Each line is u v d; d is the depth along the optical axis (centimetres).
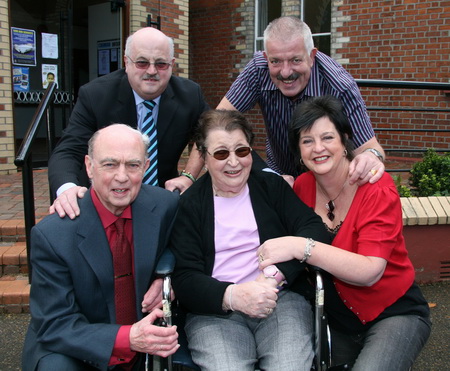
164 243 240
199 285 224
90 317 220
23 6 705
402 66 791
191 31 1037
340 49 846
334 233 249
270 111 326
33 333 215
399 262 232
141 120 317
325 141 235
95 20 863
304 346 220
